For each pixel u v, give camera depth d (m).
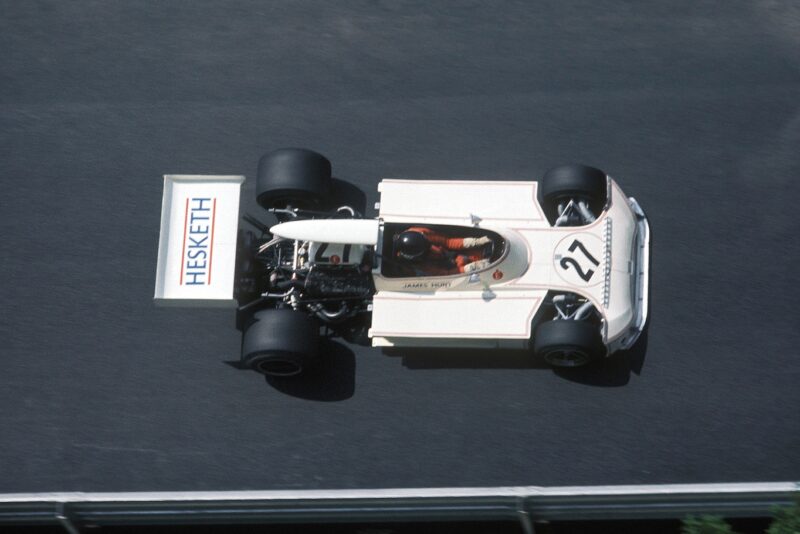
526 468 14.76
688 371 15.34
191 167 17.55
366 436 15.16
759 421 14.88
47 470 15.13
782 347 15.43
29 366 15.97
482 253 15.14
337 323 15.84
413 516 13.04
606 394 15.23
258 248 15.94
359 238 14.62
